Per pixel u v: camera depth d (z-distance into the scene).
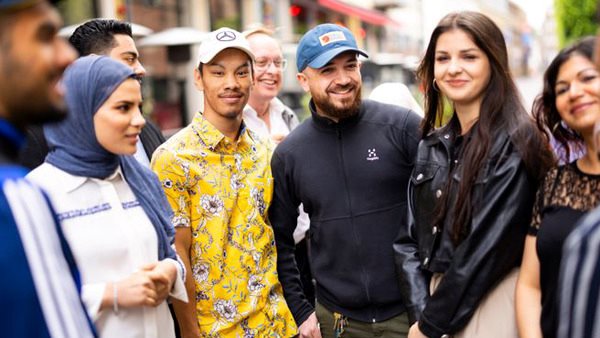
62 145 2.07
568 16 8.67
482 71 2.34
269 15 14.30
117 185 2.16
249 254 2.71
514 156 2.23
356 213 2.77
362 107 2.87
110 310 2.04
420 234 2.51
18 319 1.27
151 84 8.59
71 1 7.67
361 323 2.80
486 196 2.24
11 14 1.31
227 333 2.65
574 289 1.33
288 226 2.96
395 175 2.77
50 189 2.02
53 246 1.40
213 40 2.69
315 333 2.89
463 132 2.46
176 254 2.36
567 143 2.20
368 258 2.75
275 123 4.06
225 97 2.68
